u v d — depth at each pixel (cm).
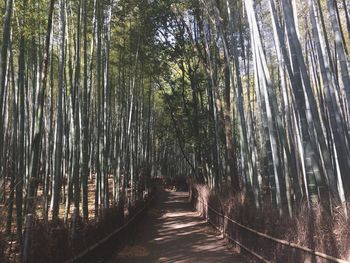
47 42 669
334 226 399
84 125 800
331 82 551
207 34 1441
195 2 1420
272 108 662
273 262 570
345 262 362
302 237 463
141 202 1348
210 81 1477
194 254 793
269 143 719
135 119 1628
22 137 735
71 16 989
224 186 1184
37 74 1055
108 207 845
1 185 434
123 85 1384
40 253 418
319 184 493
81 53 1242
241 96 938
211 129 1517
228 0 909
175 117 1827
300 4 870
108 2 1023
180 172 4062
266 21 941
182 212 1652
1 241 366
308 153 513
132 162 1477
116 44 1345
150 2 1478
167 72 1788
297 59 536
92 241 623
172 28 1623
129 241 943
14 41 884
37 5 846
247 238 732
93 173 2233
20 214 641
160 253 809
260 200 805
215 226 1133
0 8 740
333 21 520
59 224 505
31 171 610
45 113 1420
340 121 523
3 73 534
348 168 501
